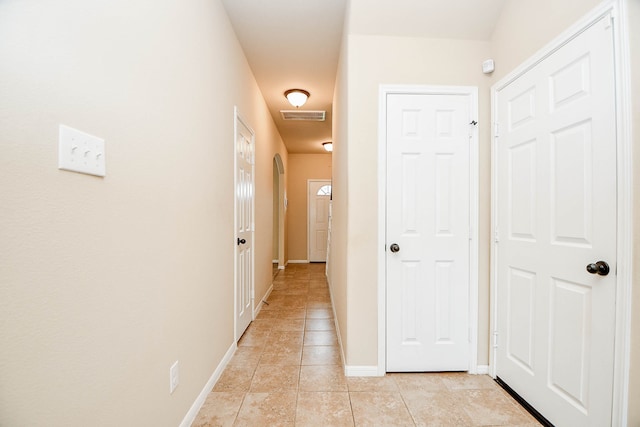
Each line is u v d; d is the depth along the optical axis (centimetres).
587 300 122
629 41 107
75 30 75
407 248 191
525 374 158
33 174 64
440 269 192
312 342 239
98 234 84
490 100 190
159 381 116
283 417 148
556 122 138
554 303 139
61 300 72
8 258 60
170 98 124
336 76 287
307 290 411
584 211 124
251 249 284
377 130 190
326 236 642
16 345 62
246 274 265
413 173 191
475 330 191
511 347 170
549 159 142
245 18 208
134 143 100
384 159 190
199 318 155
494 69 187
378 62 189
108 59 87
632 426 107
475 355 191
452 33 189
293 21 212
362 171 190
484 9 180
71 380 75
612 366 112
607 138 114
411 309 192
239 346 231
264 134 347
